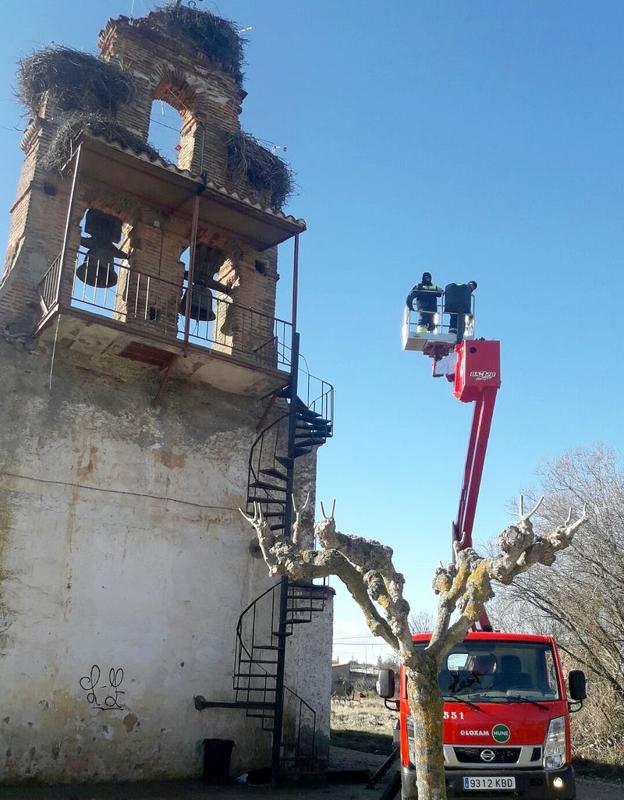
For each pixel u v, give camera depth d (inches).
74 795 468.1
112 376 587.2
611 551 773.9
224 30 743.7
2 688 488.7
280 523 626.5
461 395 497.4
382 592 277.9
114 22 688.4
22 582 511.5
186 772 540.7
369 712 1296.8
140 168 585.0
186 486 596.1
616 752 653.3
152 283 624.4
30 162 625.0
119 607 542.9
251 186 713.6
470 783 358.6
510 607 903.7
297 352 626.8
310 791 532.4
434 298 518.9
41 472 538.0
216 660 572.4
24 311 565.0
